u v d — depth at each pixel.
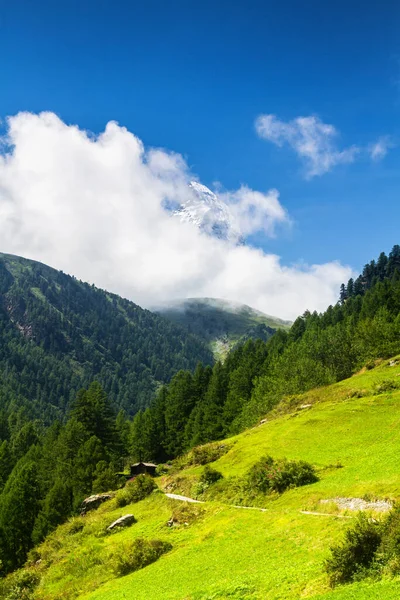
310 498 38.69
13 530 79.25
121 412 179.50
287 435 65.12
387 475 37.50
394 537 21.78
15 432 183.88
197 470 67.31
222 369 165.88
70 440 112.06
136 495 59.97
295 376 108.56
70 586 40.50
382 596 18.44
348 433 58.25
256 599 23.81
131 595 31.69
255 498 45.28
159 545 39.44
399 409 62.09
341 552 22.66
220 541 36.31
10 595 42.91
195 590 28.02
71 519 63.41
